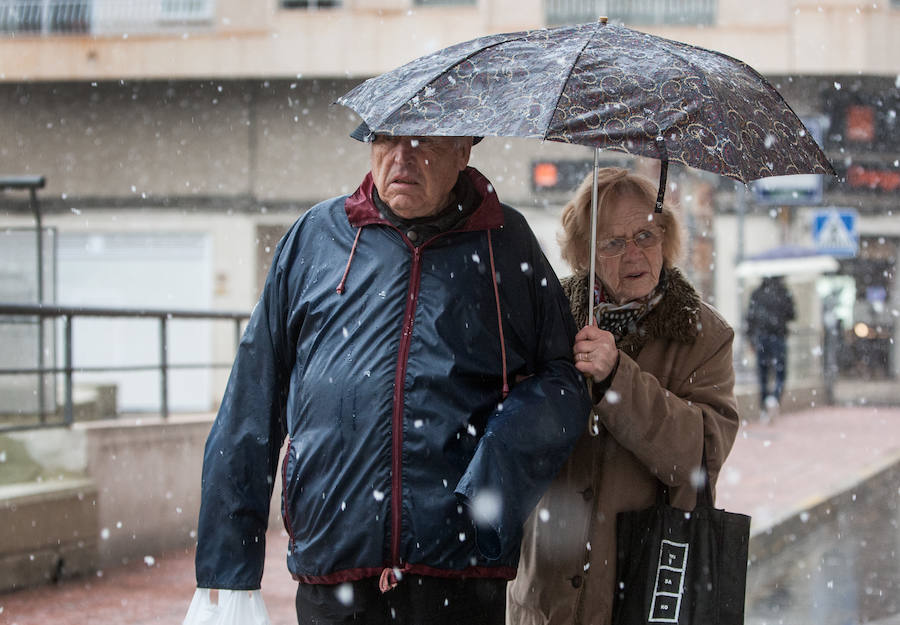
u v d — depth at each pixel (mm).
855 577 7812
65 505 7098
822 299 23859
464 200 3236
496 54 3094
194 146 22984
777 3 22578
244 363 3309
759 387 17906
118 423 7812
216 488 3219
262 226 23109
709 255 23844
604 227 3525
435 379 3039
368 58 22250
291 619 6145
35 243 8922
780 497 10141
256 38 22328
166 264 23047
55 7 23016
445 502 2998
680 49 3270
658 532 3305
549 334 3264
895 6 22406
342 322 3143
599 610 3375
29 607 6324
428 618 3025
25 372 7219
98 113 23016
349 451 3045
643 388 3262
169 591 6773
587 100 2916
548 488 3352
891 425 16812
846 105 23609
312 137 22875
